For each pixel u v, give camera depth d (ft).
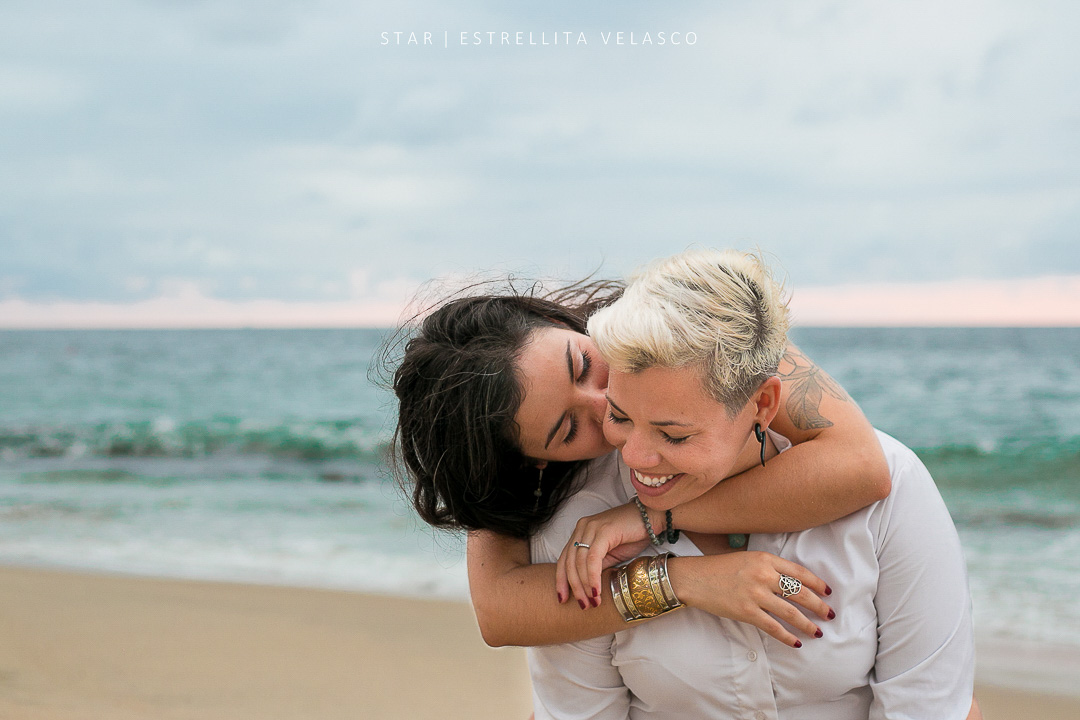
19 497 35.35
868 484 5.41
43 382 69.41
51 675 15.58
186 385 67.31
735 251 5.15
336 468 41.57
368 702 14.43
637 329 4.68
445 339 6.17
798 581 5.45
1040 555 23.82
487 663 16.20
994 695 14.34
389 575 22.38
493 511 6.25
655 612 5.61
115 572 23.25
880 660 5.65
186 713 13.93
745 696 5.64
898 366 62.44
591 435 5.96
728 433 5.01
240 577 22.65
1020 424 45.27
